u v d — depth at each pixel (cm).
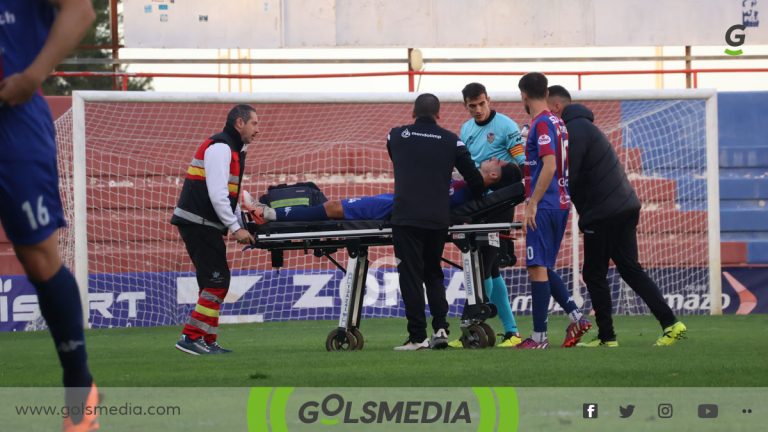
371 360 2428
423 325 2844
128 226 5297
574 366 2180
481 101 3114
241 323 5056
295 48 5350
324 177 5547
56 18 1252
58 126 5272
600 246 2905
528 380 1902
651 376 1961
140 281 5191
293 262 5338
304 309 5212
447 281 5162
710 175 5203
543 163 2744
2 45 1282
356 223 2842
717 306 5225
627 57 5422
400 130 2820
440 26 5381
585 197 2891
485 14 5400
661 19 5441
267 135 5525
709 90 5184
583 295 5347
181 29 5297
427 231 2794
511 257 3108
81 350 1351
